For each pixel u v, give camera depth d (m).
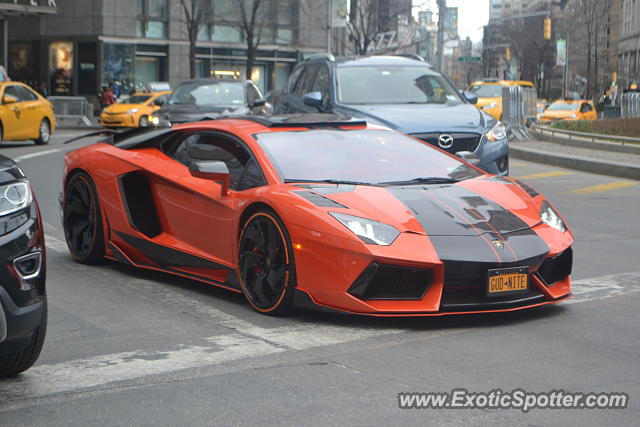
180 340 4.66
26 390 3.86
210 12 47.25
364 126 6.41
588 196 12.14
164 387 3.88
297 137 5.98
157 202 6.31
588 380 3.96
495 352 4.42
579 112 36.53
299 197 5.11
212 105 17.89
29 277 3.71
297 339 4.67
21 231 3.68
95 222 6.68
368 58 11.84
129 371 4.11
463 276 4.84
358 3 48.19
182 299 5.70
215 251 5.76
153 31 47.62
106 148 6.80
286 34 52.81
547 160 18.11
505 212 5.31
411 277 4.88
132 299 5.70
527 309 5.36
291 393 3.78
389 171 5.73
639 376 4.02
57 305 5.51
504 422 3.44
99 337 4.73
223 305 5.52
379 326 4.94
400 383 3.91
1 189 3.67
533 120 27.19
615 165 15.38
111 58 46.22
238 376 4.02
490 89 27.53
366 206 5.05
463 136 9.93
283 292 5.08
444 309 4.87
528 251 5.01
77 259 6.89
